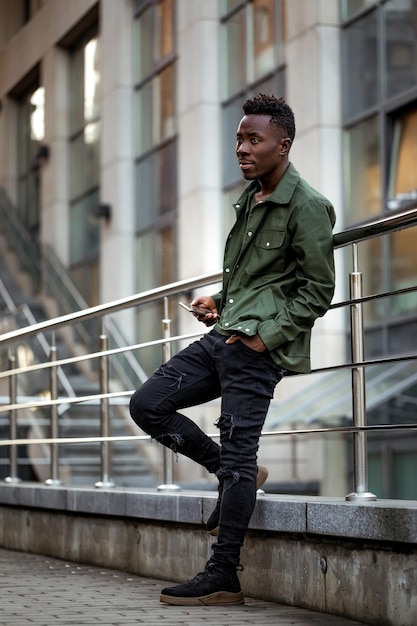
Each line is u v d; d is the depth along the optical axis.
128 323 21.97
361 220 16.11
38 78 28.34
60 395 17.47
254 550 5.48
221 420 4.97
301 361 4.93
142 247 22.11
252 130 4.95
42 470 16.62
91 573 6.72
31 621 4.61
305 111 16.81
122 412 18.81
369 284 16.16
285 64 17.59
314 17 16.62
